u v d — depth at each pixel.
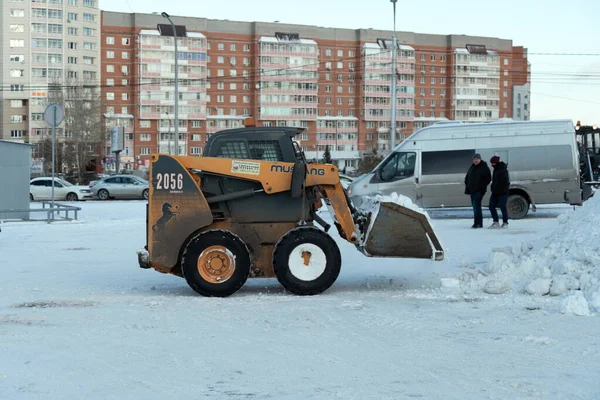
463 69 126.50
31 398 5.47
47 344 7.27
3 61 112.50
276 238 10.57
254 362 6.51
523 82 133.62
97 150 97.81
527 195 24.02
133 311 9.07
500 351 6.84
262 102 117.56
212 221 10.36
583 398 5.34
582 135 33.88
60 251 16.45
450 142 24.59
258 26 118.06
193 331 7.86
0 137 113.12
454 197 24.56
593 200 11.34
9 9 111.69
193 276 10.09
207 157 10.78
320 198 10.70
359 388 5.66
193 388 5.70
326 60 121.12
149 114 114.06
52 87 96.31
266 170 10.54
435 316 8.59
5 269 13.34
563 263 9.92
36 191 44.44
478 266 12.50
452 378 5.92
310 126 120.31
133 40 115.00
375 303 9.55
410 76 123.75
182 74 114.56
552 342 7.11
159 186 10.28
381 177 25.00
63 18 112.75
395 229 10.52
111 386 5.78
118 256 15.46
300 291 10.18
